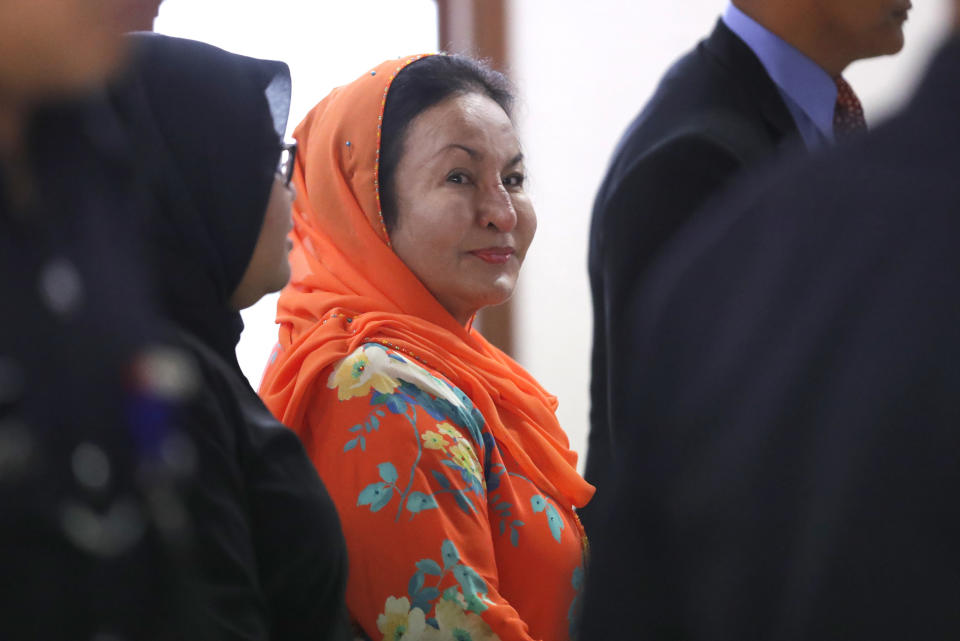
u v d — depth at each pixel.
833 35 6.39
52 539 2.48
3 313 2.42
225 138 4.56
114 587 2.58
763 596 2.76
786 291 2.88
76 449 2.47
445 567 5.30
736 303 3.00
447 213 6.19
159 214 4.18
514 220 6.32
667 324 3.12
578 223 12.66
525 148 12.40
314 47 11.81
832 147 3.09
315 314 6.20
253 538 4.17
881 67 12.09
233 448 4.05
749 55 6.40
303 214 6.69
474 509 5.52
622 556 3.11
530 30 12.46
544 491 6.15
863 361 2.69
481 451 5.84
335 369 5.75
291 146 5.17
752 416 2.84
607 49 12.68
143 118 4.14
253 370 11.38
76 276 2.47
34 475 2.44
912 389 2.59
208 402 3.92
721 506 2.85
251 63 4.90
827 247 2.86
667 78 6.59
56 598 2.50
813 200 2.95
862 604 2.59
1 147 2.45
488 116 6.35
